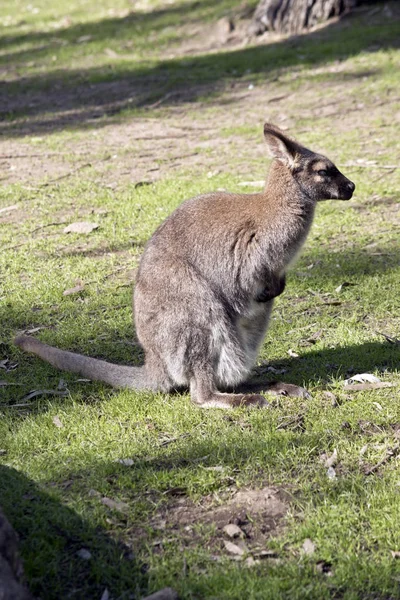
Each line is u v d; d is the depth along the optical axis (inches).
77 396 220.1
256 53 648.4
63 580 149.6
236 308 217.9
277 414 206.2
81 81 633.6
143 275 218.1
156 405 213.6
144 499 173.2
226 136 475.5
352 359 236.8
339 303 274.5
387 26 650.8
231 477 179.2
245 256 216.4
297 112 507.2
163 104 555.8
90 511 167.3
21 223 363.3
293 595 145.0
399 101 505.0
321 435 194.9
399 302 272.4
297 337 254.4
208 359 213.8
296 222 223.0
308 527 160.9
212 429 200.5
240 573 149.6
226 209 220.4
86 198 389.4
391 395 214.4
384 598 145.2
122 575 150.0
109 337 259.4
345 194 228.5
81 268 312.2
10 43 810.2
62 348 253.4
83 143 482.9
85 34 805.9
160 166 430.9
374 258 309.6
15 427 206.1
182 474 179.2
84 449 191.9
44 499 170.2
